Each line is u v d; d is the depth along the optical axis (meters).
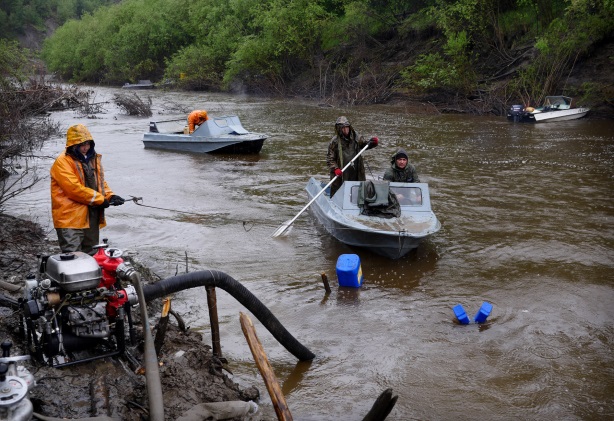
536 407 5.16
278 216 11.24
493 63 29.42
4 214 10.67
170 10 55.19
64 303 5.00
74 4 103.75
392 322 6.82
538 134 20.19
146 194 12.98
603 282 7.87
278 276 8.24
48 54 74.94
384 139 19.70
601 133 20.11
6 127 15.50
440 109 27.91
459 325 6.72
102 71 62.41
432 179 13.80
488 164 15.40
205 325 6.72
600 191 12.54
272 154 17.59
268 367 4.64
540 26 28.62
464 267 8.51
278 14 38.44
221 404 4.76
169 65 49.72
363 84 33.38
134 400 4.80
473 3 28.91
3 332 5.64
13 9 94.62
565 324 6.71
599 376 5.63
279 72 39.34
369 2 37.00
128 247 9.42
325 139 20.19
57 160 6.51
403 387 5.50
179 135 18.27
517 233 9.93
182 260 8.79
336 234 9.47
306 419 5.02
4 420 3.83
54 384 4.84
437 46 32.75
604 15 25.56
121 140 20.84
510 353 6.08
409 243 8.59
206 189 13.36
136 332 5.94
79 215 6.63
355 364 5.91
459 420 5.00
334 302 7.38
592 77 25.34
